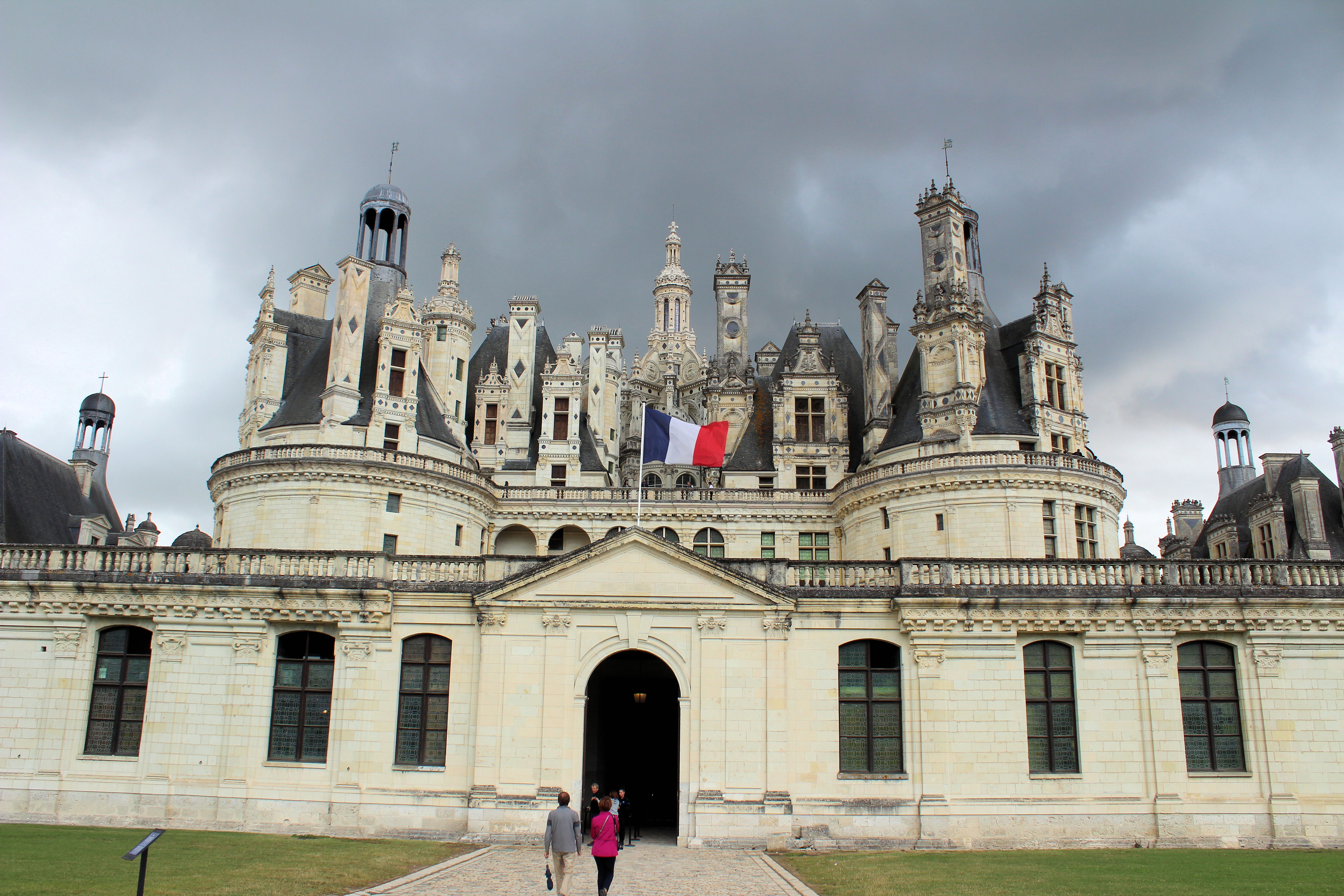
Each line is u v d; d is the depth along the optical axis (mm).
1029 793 30141
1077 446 48406
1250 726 30547
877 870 24469
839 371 59469
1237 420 66000
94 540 47188
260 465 44938
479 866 24406
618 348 73312
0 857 23031
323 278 55844
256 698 31766
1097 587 31234
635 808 39000
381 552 32875
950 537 44438
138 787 31188
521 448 56375
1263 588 31047
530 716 30891
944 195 50344
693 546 52188
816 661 31375
